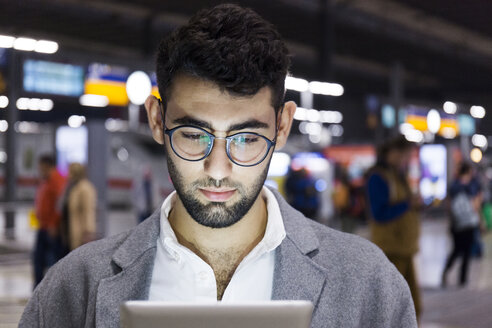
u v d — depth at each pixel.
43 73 11.98
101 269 1.39
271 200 1.43
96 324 1.33
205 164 1.20
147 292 1.38
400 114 15.07
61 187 7.31
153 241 1.39
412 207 4.79
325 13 12.28
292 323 1.00
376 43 16.42
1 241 10.99
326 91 11.65
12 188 13.48
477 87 22.42
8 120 13.20
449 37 15.73
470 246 8.17
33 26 13.82
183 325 0.99
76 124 10.58
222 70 1.15
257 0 11.50
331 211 14.74
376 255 1.42
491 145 24.47
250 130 1.20
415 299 4.86
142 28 14.77
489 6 12.20
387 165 4.83
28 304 1.46
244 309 0.99
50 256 7.38
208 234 1.35
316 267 1.36
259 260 1.38
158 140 1.37
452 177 16.34
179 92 1.20
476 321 6.21
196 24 1.21
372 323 1.37
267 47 1.19
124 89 12.54
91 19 13.87
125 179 18.69
